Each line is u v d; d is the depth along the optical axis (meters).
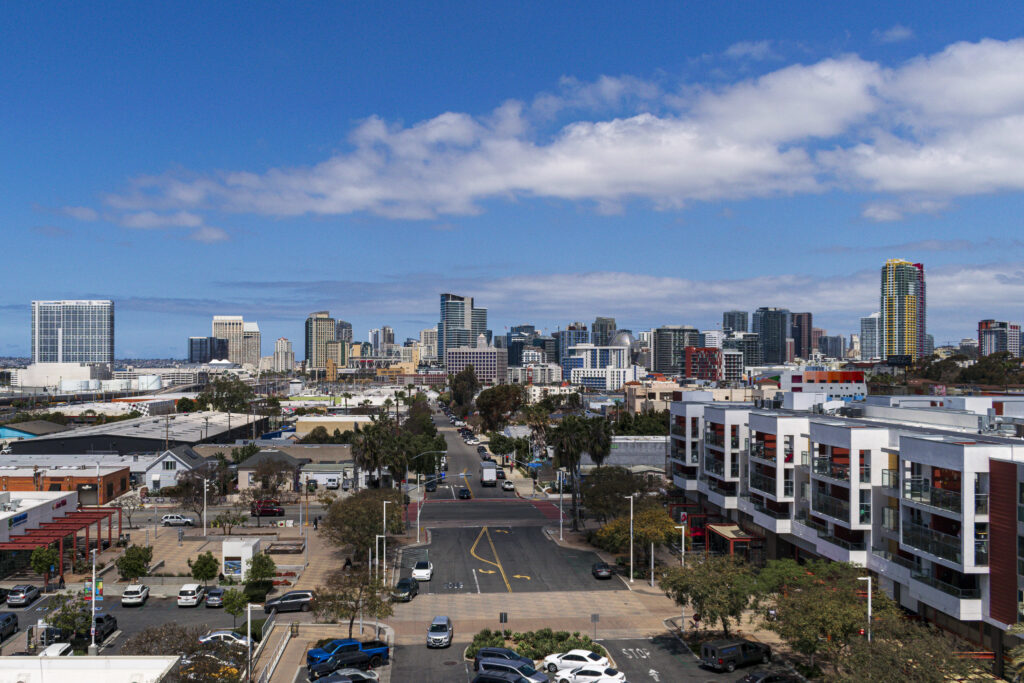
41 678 42.16
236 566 80.25
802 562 78.25
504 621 60.03
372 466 110.38
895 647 45.38
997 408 93.62
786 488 77.69
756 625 67.25
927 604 58.28
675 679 54.56
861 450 65.81
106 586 76.00
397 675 55.41
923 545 57.19
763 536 84.88
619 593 76.94
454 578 82.12
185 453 145.12
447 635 61.56
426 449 142.12
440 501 129.75
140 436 161.00
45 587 76.12
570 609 71.56
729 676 55.12
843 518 67.19
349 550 93.12
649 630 65.94
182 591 71.75
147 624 66.50
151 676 42.44
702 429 98.62
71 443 158.88
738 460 89.31
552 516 116.50
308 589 76.25
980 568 52.62
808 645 52.59
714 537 92.88
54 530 81.94
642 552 84.81
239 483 133.00
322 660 55.94
